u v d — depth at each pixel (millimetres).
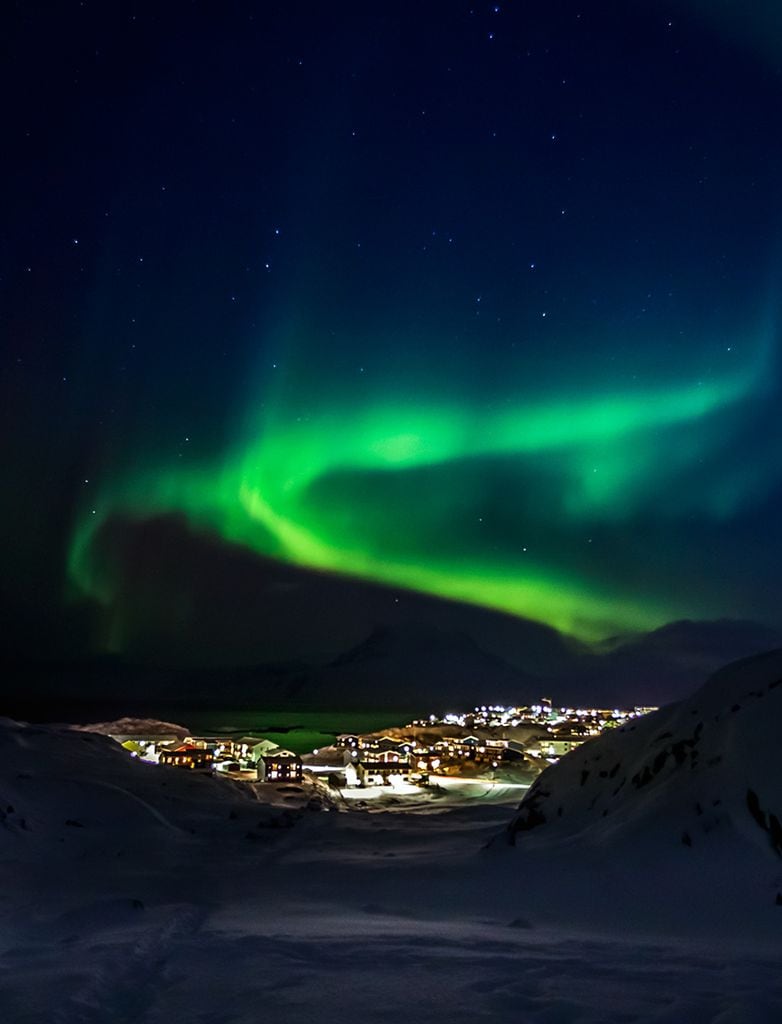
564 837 10953
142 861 11539
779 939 7258
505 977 4691
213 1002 4137
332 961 5098
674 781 10484
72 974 4590
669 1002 4156
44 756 18438
